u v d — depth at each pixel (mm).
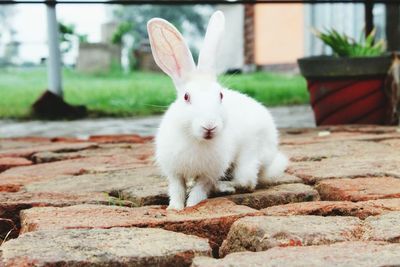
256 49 8609
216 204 1354
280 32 7871
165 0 2727
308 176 1604
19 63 9938
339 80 2867
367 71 2826
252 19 8586
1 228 1388
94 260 1062
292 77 6934
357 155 1932
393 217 1214
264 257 1047
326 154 1952
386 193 1417
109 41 9562
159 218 1262
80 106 4414
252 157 1447
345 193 1434
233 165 1459
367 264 1011
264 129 1466
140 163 1965
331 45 3102
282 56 7895
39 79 7672
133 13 15523
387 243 1100
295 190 1470
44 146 2406
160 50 1407
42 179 1755
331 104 2904
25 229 1279
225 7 10125
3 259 1062
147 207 1414
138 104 4734
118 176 1734
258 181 1523
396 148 2051
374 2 3016
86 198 1484
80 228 1210
